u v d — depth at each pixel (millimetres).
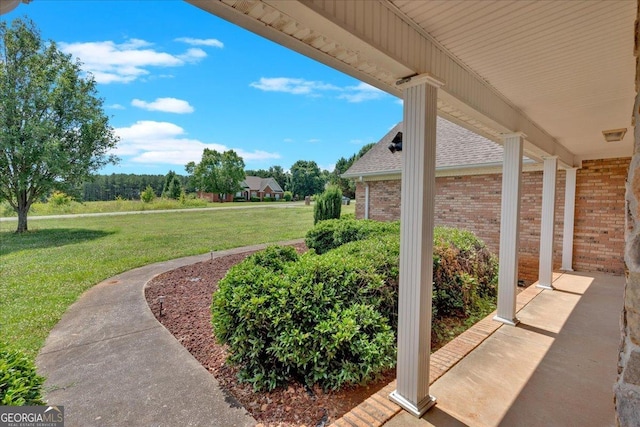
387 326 2889
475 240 5848
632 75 2740
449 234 5773
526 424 2117
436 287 4359
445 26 2010
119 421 2277
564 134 4875
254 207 27953
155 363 3104
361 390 2662
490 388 2533
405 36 1954
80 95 12344
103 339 3650
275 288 2984
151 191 26844
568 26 2000
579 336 3508
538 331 3646
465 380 2645
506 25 2004
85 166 12711
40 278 6297
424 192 2164
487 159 7492
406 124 2230
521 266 7359
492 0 1748
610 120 4086
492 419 2166
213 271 6980
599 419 2160
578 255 6934
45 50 11703
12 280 6160
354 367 2615
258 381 2715
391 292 3473
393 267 3699
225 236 12297
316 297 2926
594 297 4957
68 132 12469
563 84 2953
